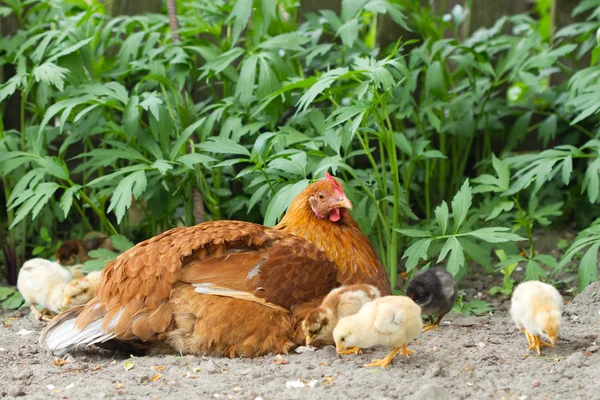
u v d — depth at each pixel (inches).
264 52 374.0
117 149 371.9
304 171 324.2
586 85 387.9
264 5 379.6
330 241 290.8
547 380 244.4
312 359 265.6
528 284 275.7
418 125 412.2
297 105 391.9
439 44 407.2
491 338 292.4
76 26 383.2
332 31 438.3
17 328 328.2
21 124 395.5
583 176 443.8
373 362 259.4
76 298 313.6
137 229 418.6
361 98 326.0
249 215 414.3
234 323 267.6
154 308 270.2
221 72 399.5
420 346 283.4
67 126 400.5
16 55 387.2
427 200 417.1
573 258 404.8
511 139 439.2
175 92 375.6
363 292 273.6
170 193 381.1
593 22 466.6
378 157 452.4
